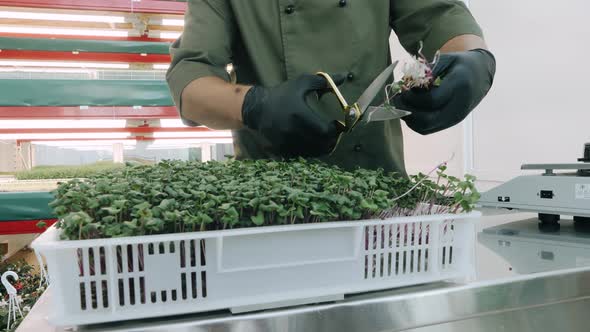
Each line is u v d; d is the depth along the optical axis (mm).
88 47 4301
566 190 927
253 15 979
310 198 617
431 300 541
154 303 504
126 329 462
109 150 4941
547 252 730
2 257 3539
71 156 4844
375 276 594
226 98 741
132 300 566
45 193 3605
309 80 701
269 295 536
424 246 618
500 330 574
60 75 4527
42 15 3963
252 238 538
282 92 694
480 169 2633
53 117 3873
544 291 590
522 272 601
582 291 614
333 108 989
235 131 1062
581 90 1941
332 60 973
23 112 3799
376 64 1007
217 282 527
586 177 902
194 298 538
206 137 4832
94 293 534
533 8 2182
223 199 589
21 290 2850
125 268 493
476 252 738
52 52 4273
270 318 479
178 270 510
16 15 3961
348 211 585
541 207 971
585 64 1911
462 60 761
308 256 567
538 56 2168
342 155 1036
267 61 996
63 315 473
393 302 524
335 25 962
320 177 698
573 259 676
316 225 552
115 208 543
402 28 1053
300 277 563
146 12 4020
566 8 1990
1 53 4176
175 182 669
